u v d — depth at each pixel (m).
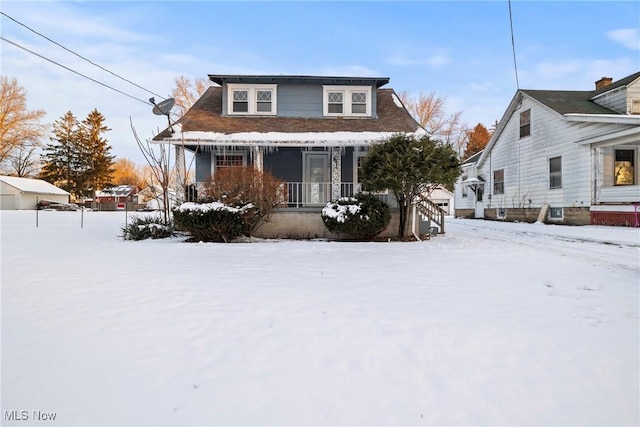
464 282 5.07
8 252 7.99
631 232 11.04
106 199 52.50
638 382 2.45
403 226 10.96
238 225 10.06
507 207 19.34
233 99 13.59
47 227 15.28
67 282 5.04
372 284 4.93
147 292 4.51
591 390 2.36
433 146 9.97
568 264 6.55
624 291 4.63
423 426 2.01
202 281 5.07
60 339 3.12
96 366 2.66
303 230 11.55
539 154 16.70
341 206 10.57
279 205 10.97
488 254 7.80
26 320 3.57
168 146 11.91
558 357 2.79
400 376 2.52
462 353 2.85
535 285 4.92
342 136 11.86
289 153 13.59
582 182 14.15
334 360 2.74
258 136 11.73
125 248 8.71
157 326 3.39
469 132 40.53
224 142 11.45
